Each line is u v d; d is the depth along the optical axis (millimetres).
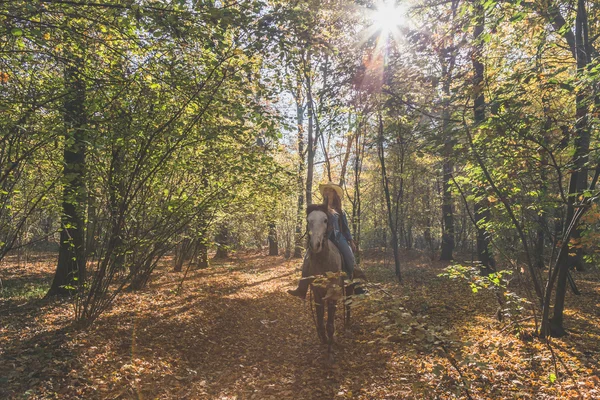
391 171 22453
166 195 8305
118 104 6543
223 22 5609
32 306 9078
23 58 5988
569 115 6516
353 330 8562
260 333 8664
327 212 6715
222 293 12625
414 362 6207
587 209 5992
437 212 26047
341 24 10750
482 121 6820
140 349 6629
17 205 7742
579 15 7617
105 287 7477
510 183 7801
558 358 6172
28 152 6055
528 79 6105
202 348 7262
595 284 14070
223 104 7148
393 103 8320
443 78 7820
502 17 6578
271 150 8617
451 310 10516
